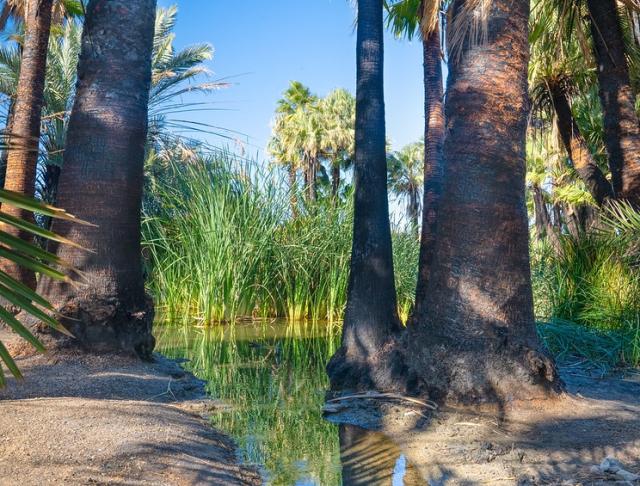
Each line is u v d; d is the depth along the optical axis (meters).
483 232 4.66
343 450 3.76
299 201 12.77
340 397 4.89
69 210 5.68
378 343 5.42
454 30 4.87
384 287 5.59
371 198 5.75
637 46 9.48
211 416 4.53
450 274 4.74
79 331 5.46
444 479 3.24
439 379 4.64
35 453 2.91
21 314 5.59
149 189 12.96
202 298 10.81
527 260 4.77
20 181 8.89
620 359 6.45
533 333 4.70
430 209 6.17
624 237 7.79
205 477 3.04
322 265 11.91
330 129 34.00
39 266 1.46
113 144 5.77
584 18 9.66
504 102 4.77
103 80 5.83
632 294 7.21
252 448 3.79
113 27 5.90
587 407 4.44
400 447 3.79
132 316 5.76
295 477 3.27
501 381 4.45
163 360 6.40
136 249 5.94
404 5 9.70
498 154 4.71
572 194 22.28
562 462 3.42
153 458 3.12
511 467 3.37
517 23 4.87
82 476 2.71
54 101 16.55
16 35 15.55
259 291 11.67
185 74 17.88
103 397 4.58
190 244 11.12
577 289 7.87
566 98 10.92
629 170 8.59
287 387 5.60
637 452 3.53
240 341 8.57
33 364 5.11
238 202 11.20
